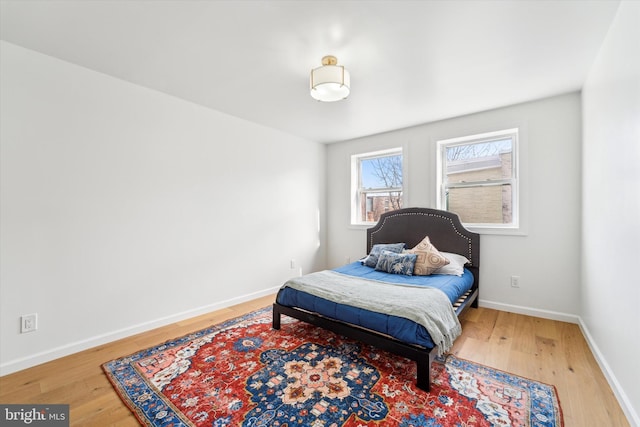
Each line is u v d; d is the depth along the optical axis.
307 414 1.62
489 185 3.54
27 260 2.14
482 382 1.92
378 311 2.12
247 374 2.01
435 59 2.25
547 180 3.05
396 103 3.15
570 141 2.93
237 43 2.06
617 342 1.78
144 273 2.78
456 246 3.55
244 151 3.70
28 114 2.15
